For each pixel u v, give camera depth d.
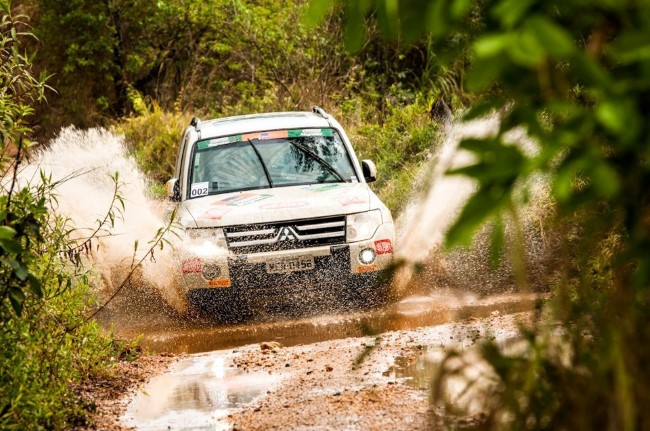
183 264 24.08
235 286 24.11
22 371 12.42
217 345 20.97
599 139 4.87
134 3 67.69
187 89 63.19
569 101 4.91
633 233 5.53
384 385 14.59
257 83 58.28
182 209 25.69
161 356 19.52
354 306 24.45
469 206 4.66
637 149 4.69
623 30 4.77
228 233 24.22
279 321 23.23
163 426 13.66
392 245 24.84
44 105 66.81
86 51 67.88
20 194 12.27
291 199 25.12
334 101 50.94
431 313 21.95
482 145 4.64
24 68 15.84
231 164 27.20
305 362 17.45
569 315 7.51
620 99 4.39
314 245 24.44
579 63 4.46
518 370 7.15
